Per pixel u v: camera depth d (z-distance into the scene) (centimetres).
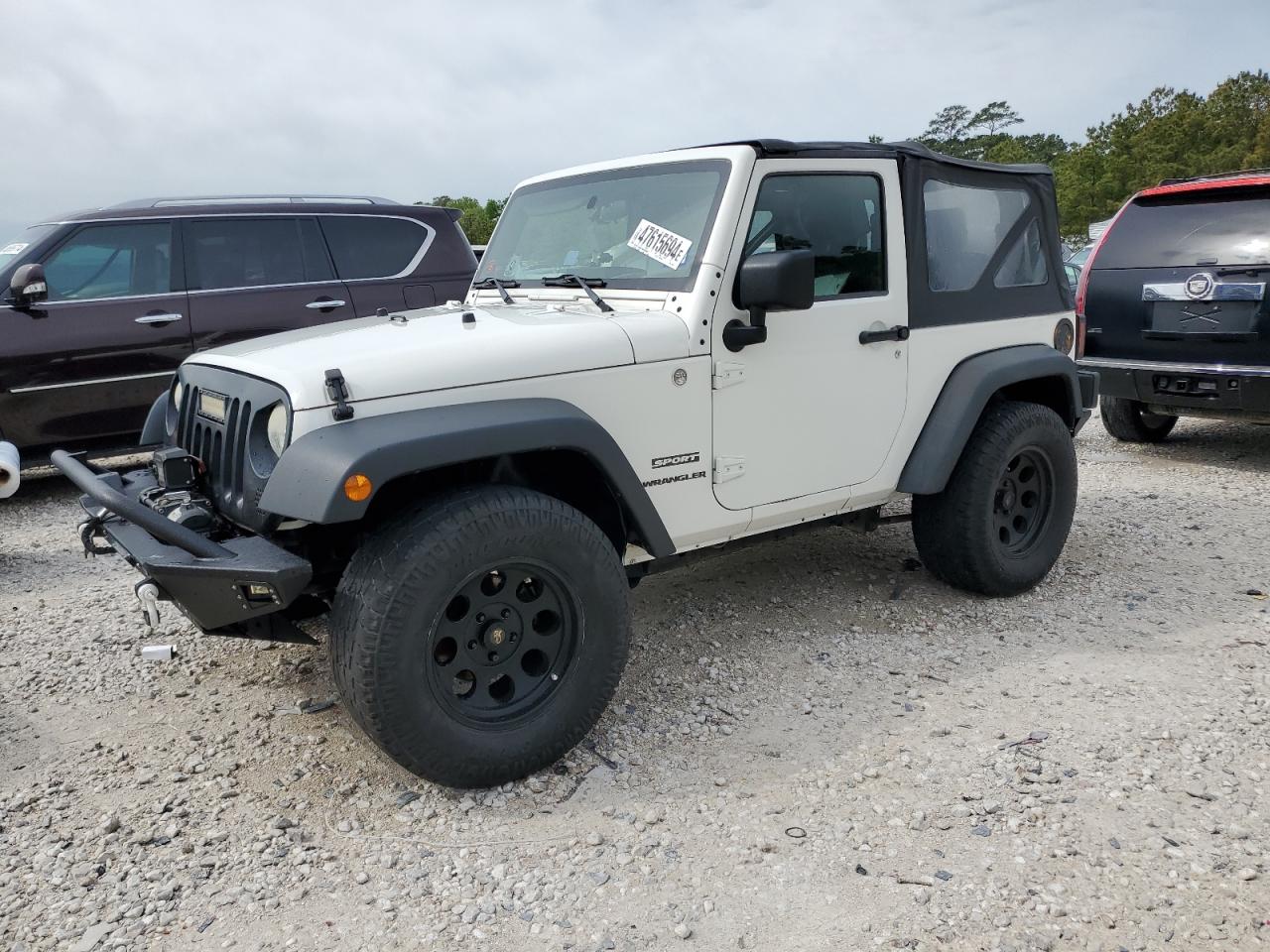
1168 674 354
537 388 287
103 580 487
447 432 257
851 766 299
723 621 412
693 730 323
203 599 266
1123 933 225
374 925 232
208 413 312
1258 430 812
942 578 433
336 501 240
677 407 317
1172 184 668
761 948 223
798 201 346
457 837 266
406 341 290
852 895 240
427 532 258
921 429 396
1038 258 445
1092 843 257
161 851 261
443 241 801
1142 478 654
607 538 303
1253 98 6309
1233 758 296
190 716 338
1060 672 358
